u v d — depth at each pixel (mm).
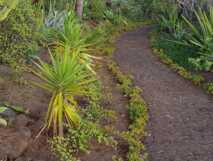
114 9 17812
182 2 14375
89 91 5973
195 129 5578
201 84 7750
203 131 5523
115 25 15742
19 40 6227
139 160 4441
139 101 6441
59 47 7562
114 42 12172
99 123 5484
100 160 4480
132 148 4699
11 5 5551
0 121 4414
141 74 8383
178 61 9719
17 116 4742
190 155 4781
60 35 7926
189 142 5145
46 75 4629
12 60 6203
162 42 12070
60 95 4656
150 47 11758
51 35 7930
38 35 7227
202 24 10266
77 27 8445
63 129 4855
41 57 7031
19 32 6105
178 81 7980
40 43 7797
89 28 11656
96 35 9711
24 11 6359
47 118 4762
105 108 6137
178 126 5652
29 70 6238
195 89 7496
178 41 11078
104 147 4789
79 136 4703
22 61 6402
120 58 9844
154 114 6062
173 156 4738
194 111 6289
